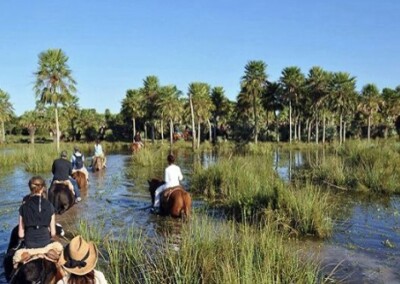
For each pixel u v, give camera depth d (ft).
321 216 34.83
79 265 13.08
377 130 277.44
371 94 241.55
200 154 136.46
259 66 218.18
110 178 70.54
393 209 44.09
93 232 32.14
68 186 41.60
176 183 41.24
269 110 242.17
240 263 20.70
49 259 19.51
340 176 59.16
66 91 134.31
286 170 80.59
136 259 25.17
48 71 132.05
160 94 222.07
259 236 27.09
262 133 256.11
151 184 45.37
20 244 21.91
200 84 224.33
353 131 280.31
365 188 54.34
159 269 23.18
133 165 93.25
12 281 19.49
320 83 226.58
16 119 301.84
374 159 67.41
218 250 24.40
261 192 41.73
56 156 91.86
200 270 22.85
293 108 249.34
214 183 53.93
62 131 273.75
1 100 238.68
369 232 35.14
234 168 57.11
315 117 241.76
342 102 225.15
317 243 31.71
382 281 24.35
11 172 77.66
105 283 13.83
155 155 104.01
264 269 20.03
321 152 137.08
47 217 20.42
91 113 282.36
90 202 48.16
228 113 263.90
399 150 80.43
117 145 204.74
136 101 246.06
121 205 46.42
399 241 32.58
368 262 27.55
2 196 52.49
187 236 25.93
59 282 13.41
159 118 242.58
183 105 226.79
